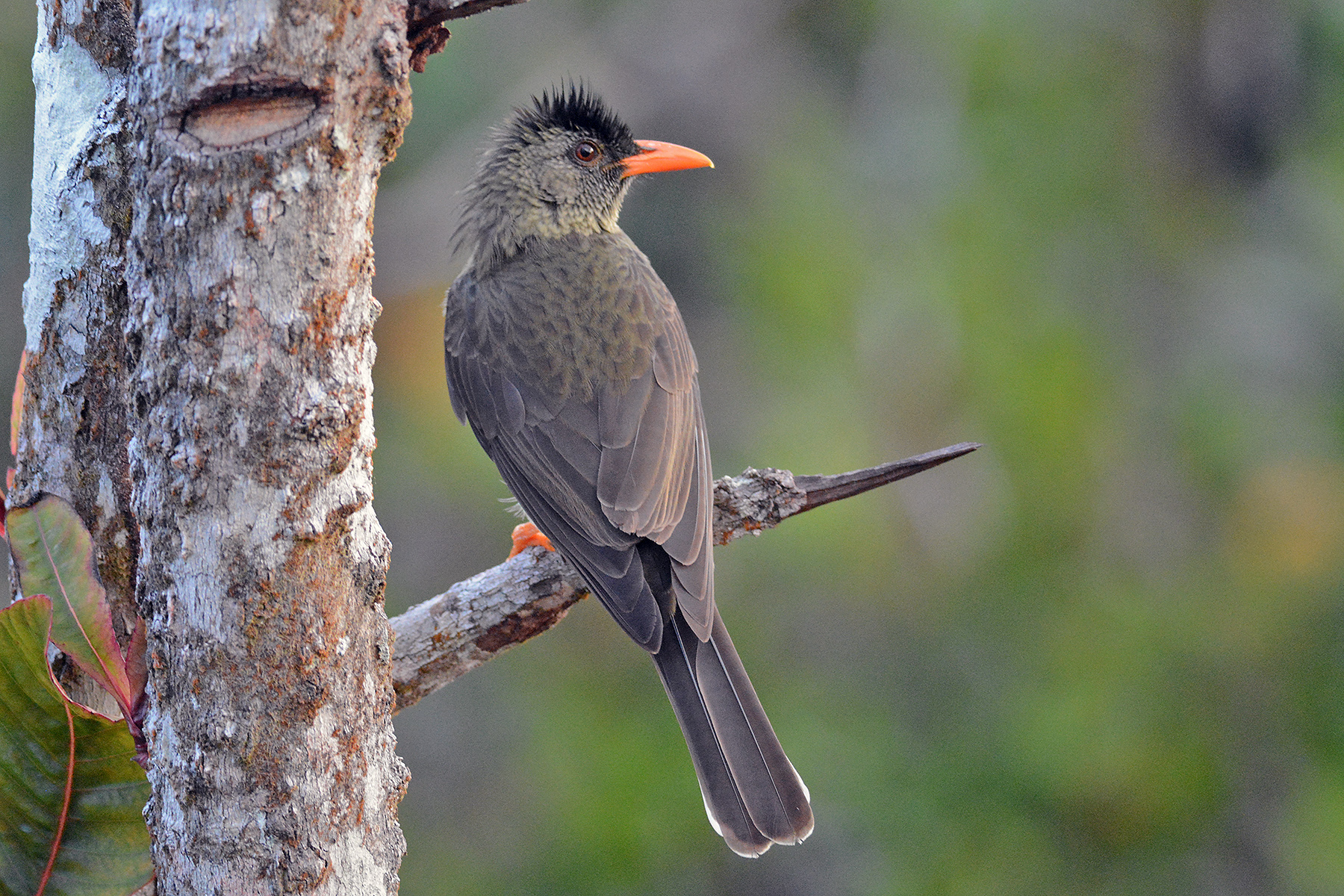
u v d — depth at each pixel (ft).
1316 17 40.93
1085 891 36.63
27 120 45.16
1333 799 36.99
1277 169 41.45
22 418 19.01
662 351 29.63
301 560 15.72
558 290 30.35
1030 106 40.04
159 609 15.98
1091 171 40.06
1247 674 38.32
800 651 39.96
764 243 40.86
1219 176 41.65
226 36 14.34
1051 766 36.94
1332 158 40.57
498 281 31.22
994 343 38.70
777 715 38.75
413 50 17.93
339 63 14.66
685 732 24.06
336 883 16.51
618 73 47.98
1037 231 39.81
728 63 47.26
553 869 37.86
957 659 39.14
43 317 18.34
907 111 40.91
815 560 38.86
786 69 46.78
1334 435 39.52
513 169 32.71
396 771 17.34
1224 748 37.70
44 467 18.60
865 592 39.58
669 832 37.32
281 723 16.01
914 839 37.24
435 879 39.70
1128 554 38.93
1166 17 40.96
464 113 47.93
